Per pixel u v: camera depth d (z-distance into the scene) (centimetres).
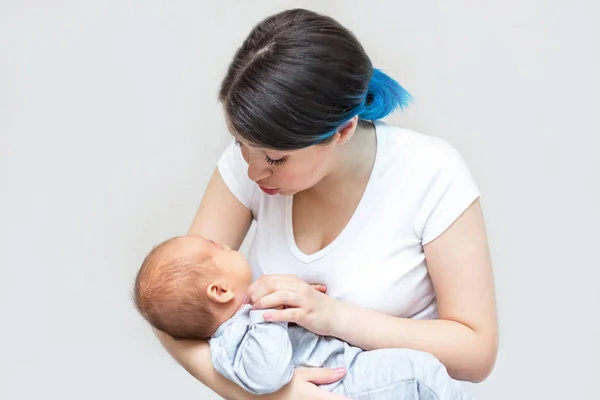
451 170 173
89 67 250
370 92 169
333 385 166
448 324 170
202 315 171
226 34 248
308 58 147
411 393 163
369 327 168
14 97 251
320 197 178
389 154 175
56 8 248
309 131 149
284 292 164
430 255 173
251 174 160
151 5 247
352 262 177
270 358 158
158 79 249
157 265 173
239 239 194
